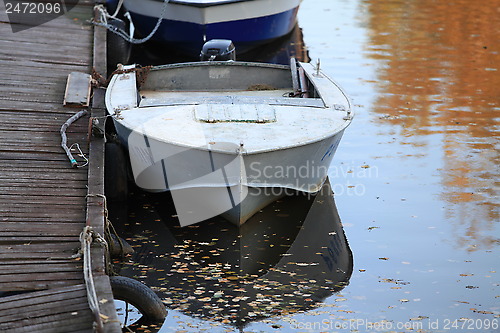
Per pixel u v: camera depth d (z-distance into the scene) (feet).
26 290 23.70
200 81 45.52
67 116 38.65
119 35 57.52
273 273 30.83
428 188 38.99
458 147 44.16
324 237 34.06
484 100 52.80
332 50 65.87
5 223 27.96
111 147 37.40
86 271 23.75
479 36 71.10
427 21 76.64
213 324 26.40
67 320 21.95
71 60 48.01
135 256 31.86
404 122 48.21
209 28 60.23
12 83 42.60
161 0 59.82
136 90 40.09
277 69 45.68
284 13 65.36
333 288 29.58
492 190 38.65
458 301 28.66
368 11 81.15
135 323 26.00
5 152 33.91
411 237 34.06
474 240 33.71
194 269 30.86
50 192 30.73
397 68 60.64
